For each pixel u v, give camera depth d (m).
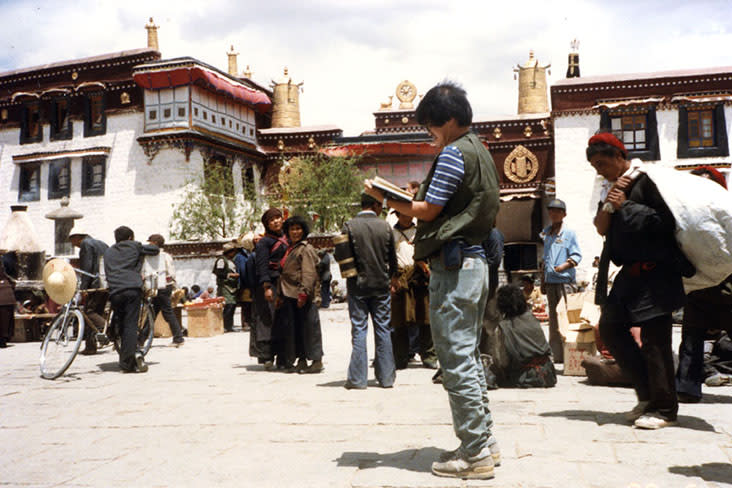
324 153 33.25
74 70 34.34
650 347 4.50
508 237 34.97
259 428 4.89
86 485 3.64
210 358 9.93
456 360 3.52
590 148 4.76
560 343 8.02
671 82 28.88
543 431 4.48
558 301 7.99
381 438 4.47
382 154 34.62
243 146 35.38
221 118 34.06
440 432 4.61
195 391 6.75
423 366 8.40
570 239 7.91
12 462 4.20
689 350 5.42
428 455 3.98
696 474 3.45
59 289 8.29
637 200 4.48
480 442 3.49
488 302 6.62
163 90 32.22
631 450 3.93
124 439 4.72
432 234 3.52
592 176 29.38
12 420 5.56
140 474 3.80
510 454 3.91
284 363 8.45
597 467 3.60
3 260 14.59
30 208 35.06
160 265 11.70
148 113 32.38
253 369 8.50
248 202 34.56
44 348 8.27
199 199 31.08
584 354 7.09
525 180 35.06
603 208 4.60
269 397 6.26
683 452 3.86
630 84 29.27
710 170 5.00
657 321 4.45
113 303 8.41
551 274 7.96
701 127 28.75
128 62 33.28
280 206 31.92
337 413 5.38
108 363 9.52
